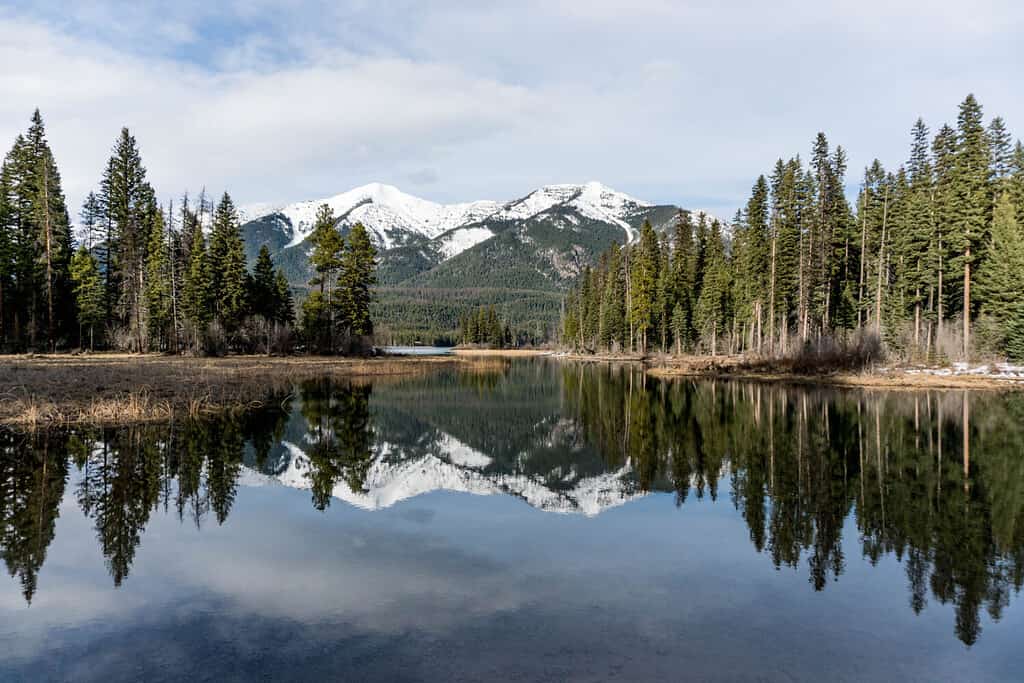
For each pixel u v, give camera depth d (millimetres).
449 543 10664
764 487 14258
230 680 6027
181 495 13266
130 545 10219
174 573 9039
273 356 58094
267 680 6027
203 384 31703
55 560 9477
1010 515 11703
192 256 59219
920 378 37812
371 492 14352
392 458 18594
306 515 12250
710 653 6648
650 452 19188
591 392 39094
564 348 125625
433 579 8891
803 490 13867
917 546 10180
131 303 57094
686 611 7766
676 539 10812
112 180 59031
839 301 58500
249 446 18609
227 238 59781
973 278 45156
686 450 19266
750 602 8055
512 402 34750
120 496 12984
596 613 7699
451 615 7625
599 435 23719
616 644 6844
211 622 7395
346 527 11547
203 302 56969
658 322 79312
